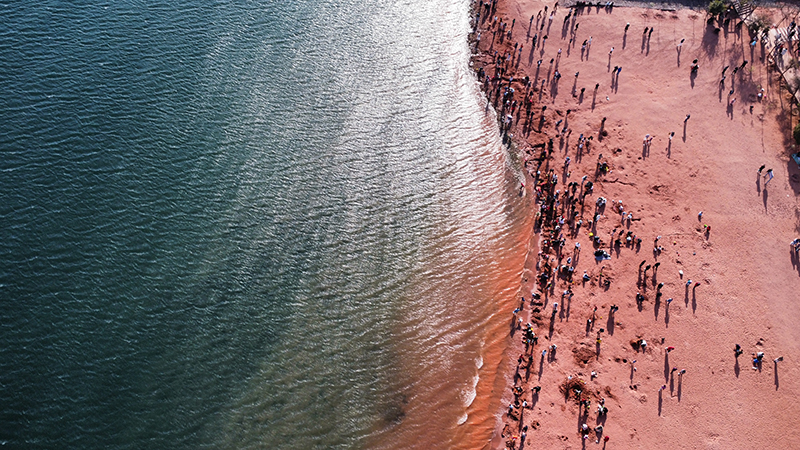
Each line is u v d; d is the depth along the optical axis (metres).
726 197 67.69
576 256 62.81
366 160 72.50
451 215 68.38
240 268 60.31
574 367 54.22
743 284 59.91
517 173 72.44
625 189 69.06
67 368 51.12
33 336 52.72
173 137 70.88
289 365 54.03
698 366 54.00
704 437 49.75
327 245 63.69
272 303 58.25
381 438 50.25
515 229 66.81
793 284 60.00
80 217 61.81
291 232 64.12
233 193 66.44
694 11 91.81
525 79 82.81
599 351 55.22
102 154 67.81
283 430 49.91
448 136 76.81
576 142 74.62
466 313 59.47
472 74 85.44
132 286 57.19
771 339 55.78
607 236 64.44
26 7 85.81
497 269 63.28
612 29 89.62
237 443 48.81
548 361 54.84
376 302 59.75
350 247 63.91
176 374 52.06
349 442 49.81
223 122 73.50
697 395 52.19
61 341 52.69
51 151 67.25
